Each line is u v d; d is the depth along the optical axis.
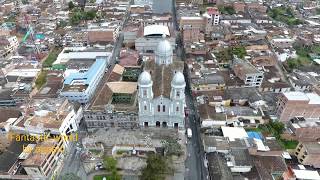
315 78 168.75
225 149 113.06
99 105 135.62
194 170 114.81
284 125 131.88
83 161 119.06
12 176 108.44
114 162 111.75
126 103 144.62
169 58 148.25
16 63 189.75
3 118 134.25
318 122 130.88
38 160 106.19
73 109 135.38
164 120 131.25
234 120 133.75
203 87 155.38
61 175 111.62
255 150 111.50
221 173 103.19
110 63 197.88
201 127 132.00
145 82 117.75
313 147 111.75
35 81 172.75
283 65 187.88
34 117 126.88
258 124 132.75
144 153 120.50
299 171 108.06
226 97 146.88
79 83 157.88
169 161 114.25
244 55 191.12
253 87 156.38
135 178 110.94
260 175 102.69
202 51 188.50
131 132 131.00
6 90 161.75
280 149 112.00
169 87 129.12
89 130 137.62
